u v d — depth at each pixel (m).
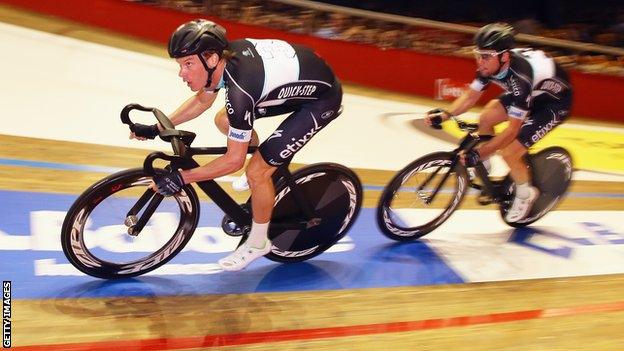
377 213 3.03
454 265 3.06
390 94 6.73
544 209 3.59
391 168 4.50
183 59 2.02
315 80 2.32
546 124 3.14
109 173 3.48
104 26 6.67
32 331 2.10
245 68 2.12
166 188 2.15
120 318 2.25
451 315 2.60
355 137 5.06
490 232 3.51
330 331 2.37
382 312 2.55
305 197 2.64
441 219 3.25
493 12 10.08
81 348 2.06
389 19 7.32
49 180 3.24
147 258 2.50
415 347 2.34
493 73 2.80
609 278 3.14
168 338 2.19
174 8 6.95
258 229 2.44
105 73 5.30
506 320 2.61
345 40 6.73
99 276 2.42
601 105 7.29
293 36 6.82
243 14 7.09
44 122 4.04
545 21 10.08
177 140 2.17
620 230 3.84
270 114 2.41
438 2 9.99
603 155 5.80
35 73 4.90
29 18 6.30
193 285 2.55
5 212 2.83
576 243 3.53
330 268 2.87
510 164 3.12
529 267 3.15
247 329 2.31
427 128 5.70
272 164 2.35
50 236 2.70
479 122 3.26
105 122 4.27
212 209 3.24
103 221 2.60
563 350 2.44
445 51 7.16
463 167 3.08
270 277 2.71
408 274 2.91
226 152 2.23
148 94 5.04
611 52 7.79
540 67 3.01
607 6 10.05
